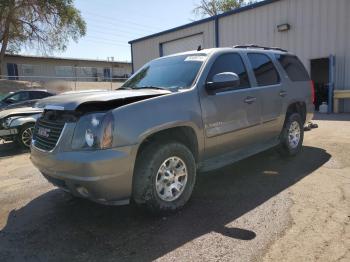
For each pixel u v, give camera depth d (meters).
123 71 48.78
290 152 6.15
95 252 3.21
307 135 8.43
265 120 5.34
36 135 4.12
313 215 3.74
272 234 3.36
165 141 3.92
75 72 35.09
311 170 5.40
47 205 4.45
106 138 3.35
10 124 8.70
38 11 30.53
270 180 5.00
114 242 3.38
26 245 3.42
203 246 3.21
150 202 3.73
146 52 23.39
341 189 4.50
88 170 3.28
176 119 3.88
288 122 6.02
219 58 4.75
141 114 3.61
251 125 5.04
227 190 4.66
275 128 5.67
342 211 3.81
